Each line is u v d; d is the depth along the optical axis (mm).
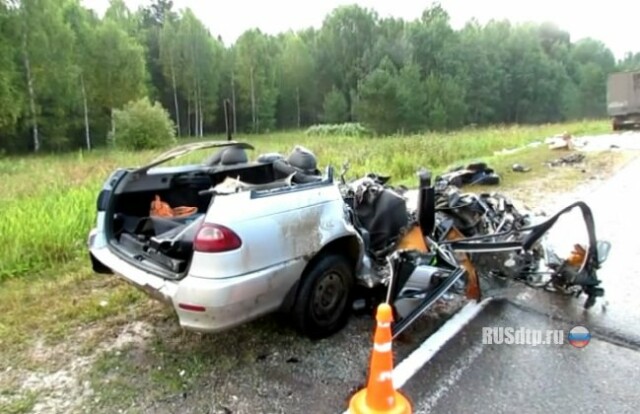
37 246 4652
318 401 2566
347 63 59594
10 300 3826
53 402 2580
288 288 2939
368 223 3783
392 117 40781
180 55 46781
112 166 12492
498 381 2738
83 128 34781
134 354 3053
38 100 30688
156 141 27766
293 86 57719
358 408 2379
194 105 48250
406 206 4008
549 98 60688
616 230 5672
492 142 16141
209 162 4344
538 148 15055
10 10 27781
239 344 3170
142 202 3746
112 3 45281
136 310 3652
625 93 21859
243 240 2631
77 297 3887
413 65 48062
